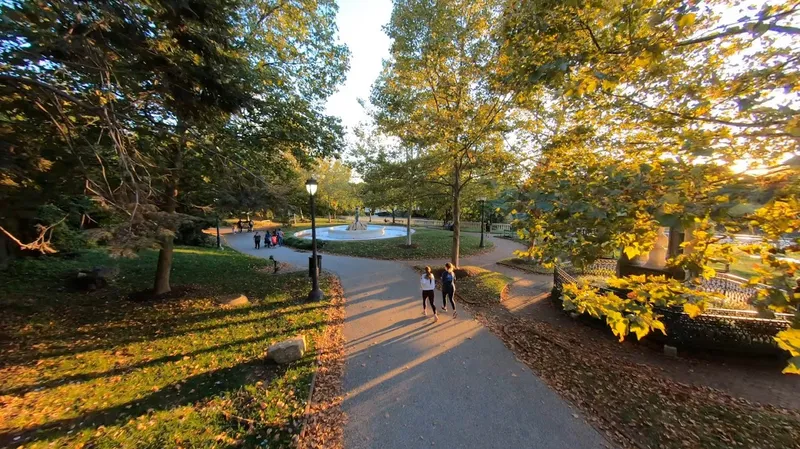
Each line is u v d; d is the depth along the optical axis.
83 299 9.47
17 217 5.79
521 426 4.78
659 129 4.00
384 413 5.04
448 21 10.20
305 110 10.61
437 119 10.42
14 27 3.94
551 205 2.40
